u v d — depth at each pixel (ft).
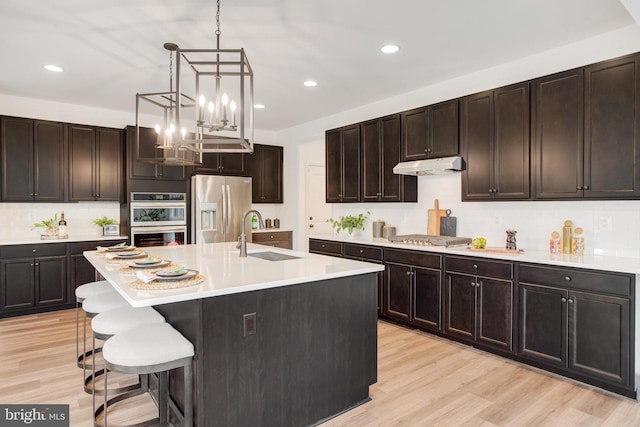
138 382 8.96
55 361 10.12
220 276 7.06
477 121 11.60
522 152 10.56
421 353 10.84
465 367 9.89
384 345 11.48
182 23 8.95
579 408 7.90
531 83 10.37
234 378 6.36
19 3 8.01
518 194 10.65
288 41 9.95
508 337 10.16
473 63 11.50
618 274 8.25
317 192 22.12
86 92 14.21
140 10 8.34
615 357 8.33
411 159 13.44
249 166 20.22
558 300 9.19
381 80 12.98
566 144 9.68
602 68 9.06
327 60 11.22
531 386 8.86
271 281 6.64
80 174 15.75
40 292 14.48
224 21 8.88
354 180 15.66
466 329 11.10
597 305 8.56
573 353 8.96
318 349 7.41
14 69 11.85
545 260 9.39
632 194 8.61
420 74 12.43
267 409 6.74
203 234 17.57
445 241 12.14
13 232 15.26
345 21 8.88
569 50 10.21
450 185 13.41
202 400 6.05
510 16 8.68
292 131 20.70
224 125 7.86
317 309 7.39
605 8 8.33
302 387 7.20
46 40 9.80
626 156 8.70
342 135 16.21
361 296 8.12
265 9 8.34
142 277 6.45
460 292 11.25
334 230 17.75
